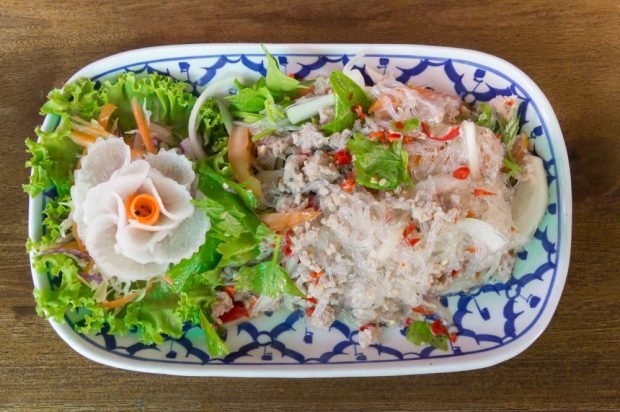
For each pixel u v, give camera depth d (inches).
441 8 20.4
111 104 19.1
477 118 19.2
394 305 18.9
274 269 18.3
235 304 19.1
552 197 18.9
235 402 19.2
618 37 20.3
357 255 18.4
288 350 18.7
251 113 19.2
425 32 20.4
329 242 18.4
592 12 20.4
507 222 18.3
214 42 20.3
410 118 18.3
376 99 18.7
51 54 20.2
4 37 20.2
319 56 19.2
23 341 19.3
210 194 18.2
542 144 19.1
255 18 20.4
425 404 19.1
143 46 20.3
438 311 19.0
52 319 18.0
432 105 18.5
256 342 18.9
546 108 18.9
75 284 18.2
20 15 20.3
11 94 20.1
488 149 18.3
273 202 18.8
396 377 19.2
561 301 19.4
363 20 20.4
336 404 19.2
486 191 18.1
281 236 18.3
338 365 18.2
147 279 18.5
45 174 18.4
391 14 20.4
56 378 19.2
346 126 18.5
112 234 18.3
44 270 18.3
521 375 19.2
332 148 18.5
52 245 18.3
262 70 19.4
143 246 18.1
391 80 19.0
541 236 18.9
